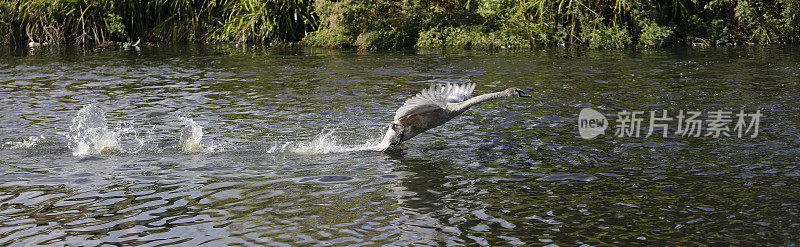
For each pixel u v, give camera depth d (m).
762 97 12.05
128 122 10.59
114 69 17.89
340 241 5.55
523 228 5.84
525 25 22.62
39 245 5.48
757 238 5.54
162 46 24.84
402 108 8.29
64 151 8.62
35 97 13.11
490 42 22.47
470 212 6.25
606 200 6.57
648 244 5.45
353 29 23.92
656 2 23.45
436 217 6.12
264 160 8.18
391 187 7.04
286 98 12.81
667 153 8.32
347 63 18.77
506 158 8.20
